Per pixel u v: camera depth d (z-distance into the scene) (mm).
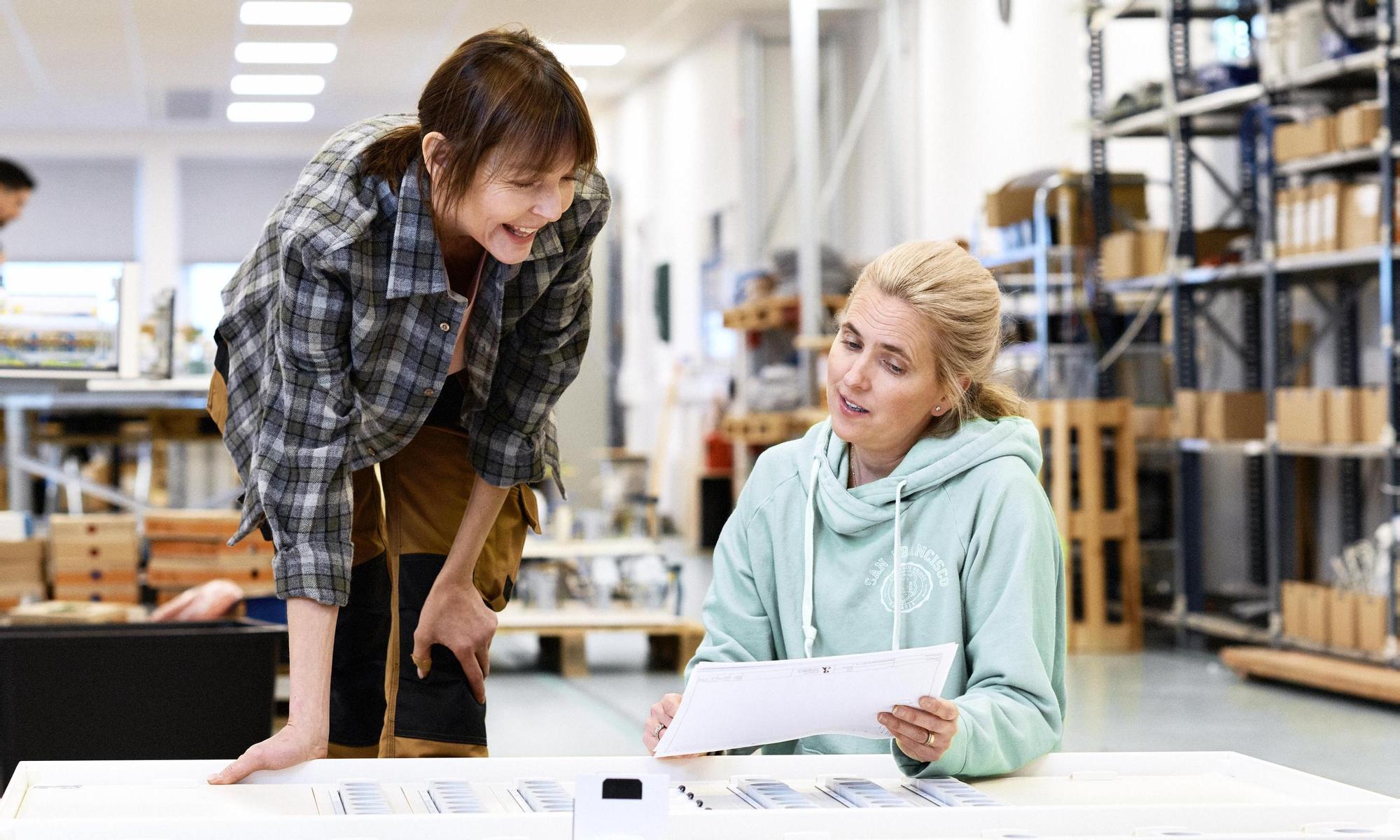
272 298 1801
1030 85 8148
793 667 1231
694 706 1249
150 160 16750
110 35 11688
